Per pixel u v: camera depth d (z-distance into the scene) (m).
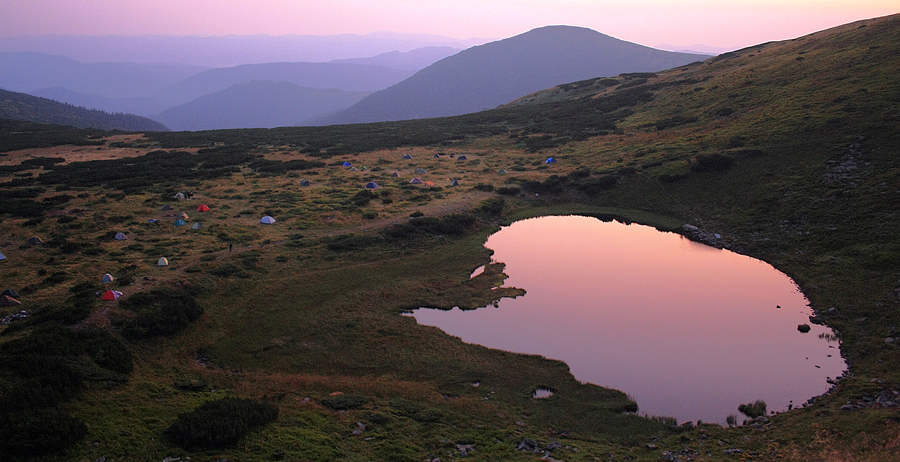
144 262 42.66
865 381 28.12
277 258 46.50
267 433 21.73
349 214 59.34
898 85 70.88
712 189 64.50
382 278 45.34
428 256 51.12
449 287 44.34
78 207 59.78
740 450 22.36
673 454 22.52
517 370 31.23
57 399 22.23
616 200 68.94
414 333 35.72
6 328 29.81
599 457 22.02
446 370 31.19
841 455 19.52
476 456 21.62
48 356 25.19
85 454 18.84
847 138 62.91
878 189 52.25
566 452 22.31
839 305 38.09
